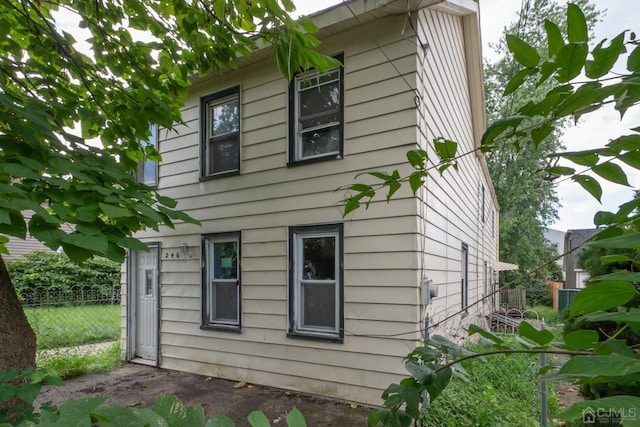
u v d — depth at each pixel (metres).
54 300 7.72
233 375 4.85
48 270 10.70
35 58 3.28
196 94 5.64
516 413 3.45
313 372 4.17
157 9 3.24
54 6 3.33
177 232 5.70
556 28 0.84
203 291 5.33
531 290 17.58
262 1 2.54
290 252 4.51
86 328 7.71
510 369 4.46
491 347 1.26
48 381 1.92
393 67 3.94
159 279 5.83
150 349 5.86
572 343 0.87
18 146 2.07
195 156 5.60
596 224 0.95
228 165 5.36
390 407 1.34
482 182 10.49
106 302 8.34
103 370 5.41
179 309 5.55
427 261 4.01
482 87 7.64
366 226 3.96
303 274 4.50
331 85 4.46
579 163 0.91
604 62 0.78
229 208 5.14
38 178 1.85
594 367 0.57
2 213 1.55
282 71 2.55
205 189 5.44
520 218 18.02
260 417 0.68
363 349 3.86
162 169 5.97
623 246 0.61
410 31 3.87
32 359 2.37
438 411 3.17
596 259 2.29
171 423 0.64
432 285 3.81
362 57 4.14
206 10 2.97
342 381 3.96
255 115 4.99
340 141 4.25
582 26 0.80
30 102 2.31
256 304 4.74
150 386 4.64
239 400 4.04
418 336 3.58
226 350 4.96
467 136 7.68
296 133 4.66
